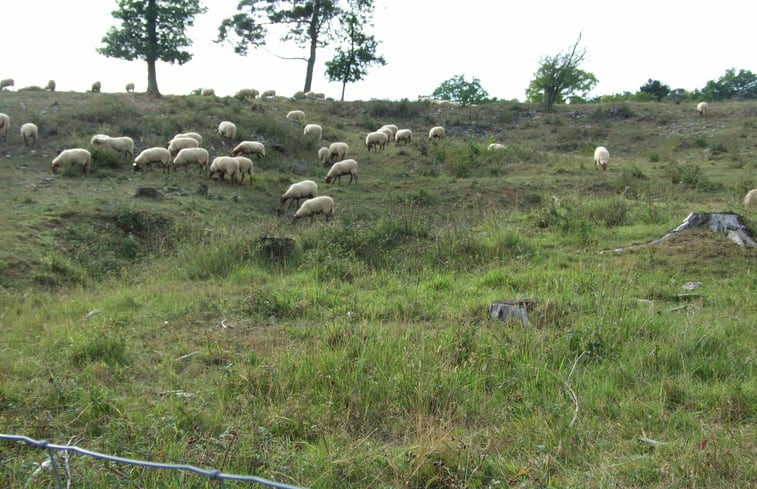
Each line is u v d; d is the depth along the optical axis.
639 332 6.64
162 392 5.63
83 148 18.86
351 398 5.25
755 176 19.25
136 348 6.95
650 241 10.91
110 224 13.25
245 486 3.86
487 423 4.97
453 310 7.94
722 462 4.04
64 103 25.27
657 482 3.96
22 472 4.11
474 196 17.06
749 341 6.43
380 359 5.97
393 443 4.71
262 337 7.23
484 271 10.02
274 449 4.38
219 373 6.12
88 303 9.01
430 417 4.87
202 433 4.75
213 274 10.73
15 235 11.80
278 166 21.38
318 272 10.13
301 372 5.74
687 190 16.69
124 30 29.06
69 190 15.62
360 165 22.77
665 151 26.69
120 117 23.58
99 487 3.91
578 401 5.17
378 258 11.05
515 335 6.64
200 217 14.56
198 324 7.91
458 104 37.88
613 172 20.12
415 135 29.95
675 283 8.80
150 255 12.17
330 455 4.23
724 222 10.55
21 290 9.89
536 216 13.02
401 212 15.20
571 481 3.96
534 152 24.11
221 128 22.67
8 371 6.23
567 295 8.04
